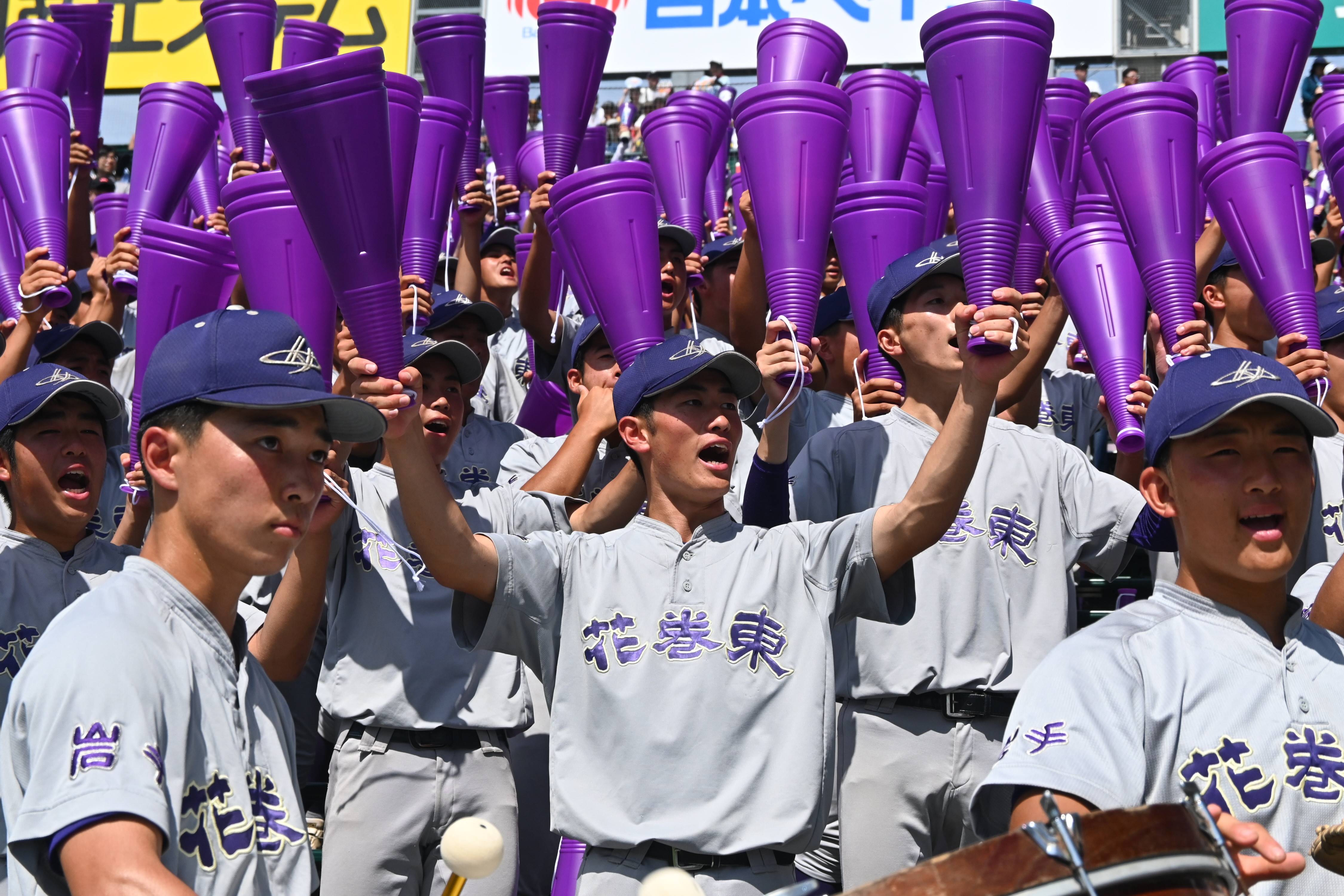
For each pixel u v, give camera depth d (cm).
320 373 503
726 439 707
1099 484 836
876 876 767
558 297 1212
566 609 678
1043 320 980
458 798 820
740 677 654
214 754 466
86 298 1238
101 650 442
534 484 884
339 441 569
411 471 623
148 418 489
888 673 774
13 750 441
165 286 755
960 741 768
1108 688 509
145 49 2019
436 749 822
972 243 628
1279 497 528
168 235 756
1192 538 542
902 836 769
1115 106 797
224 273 771
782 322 739
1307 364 788
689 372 695
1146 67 1805
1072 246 818
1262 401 527
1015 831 380
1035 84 625
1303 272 800
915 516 649
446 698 827
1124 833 376
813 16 1856
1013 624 796
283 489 482
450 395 916
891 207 900
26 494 779
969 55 623
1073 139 1078
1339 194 938
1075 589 851
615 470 1024
